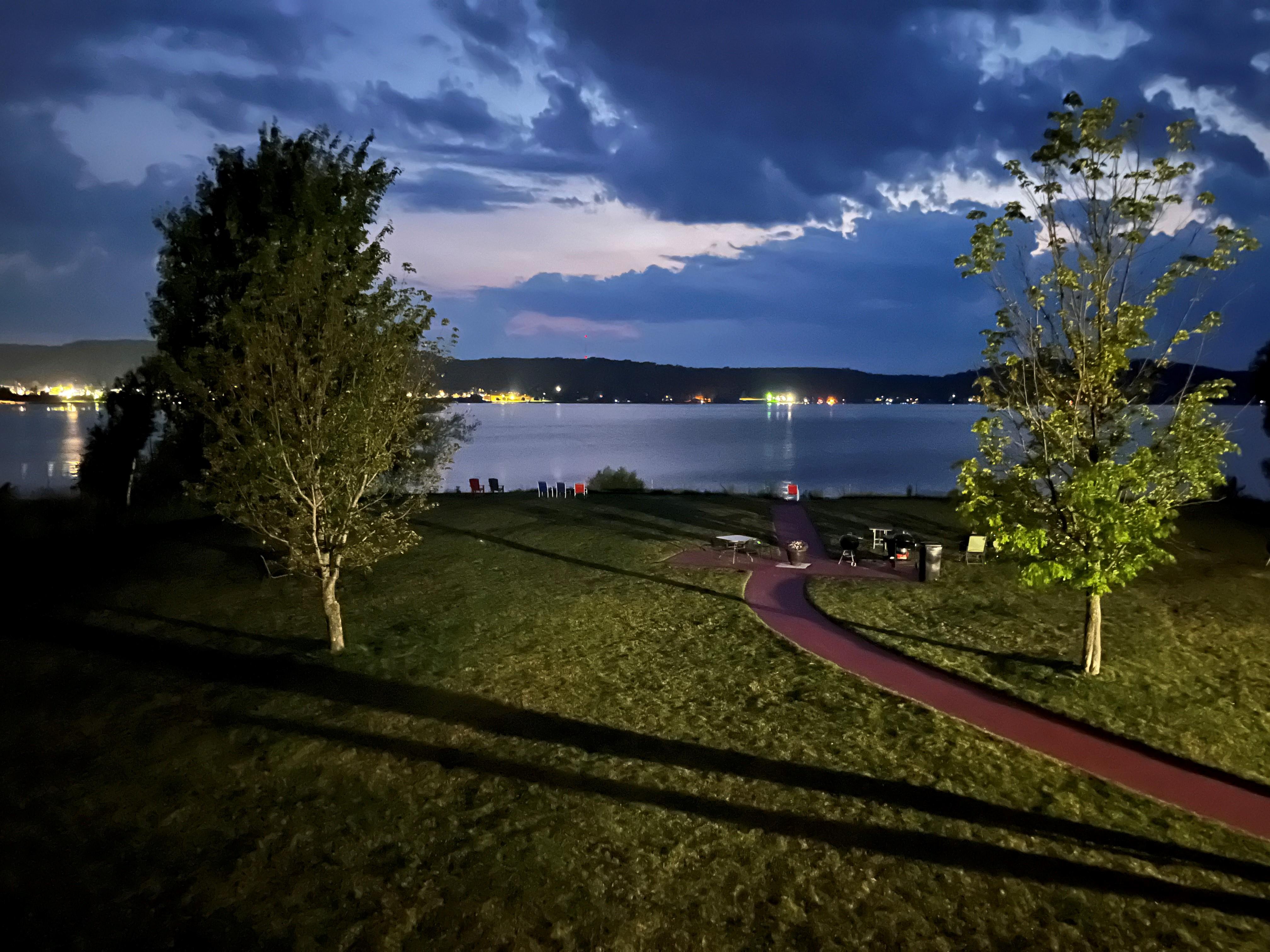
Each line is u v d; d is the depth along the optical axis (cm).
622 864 778
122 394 3231
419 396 1499
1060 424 1150
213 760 991
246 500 1272
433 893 735
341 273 1484
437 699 1188
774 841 814
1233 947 670
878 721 1102
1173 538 2320
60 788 922
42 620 1617
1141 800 903
